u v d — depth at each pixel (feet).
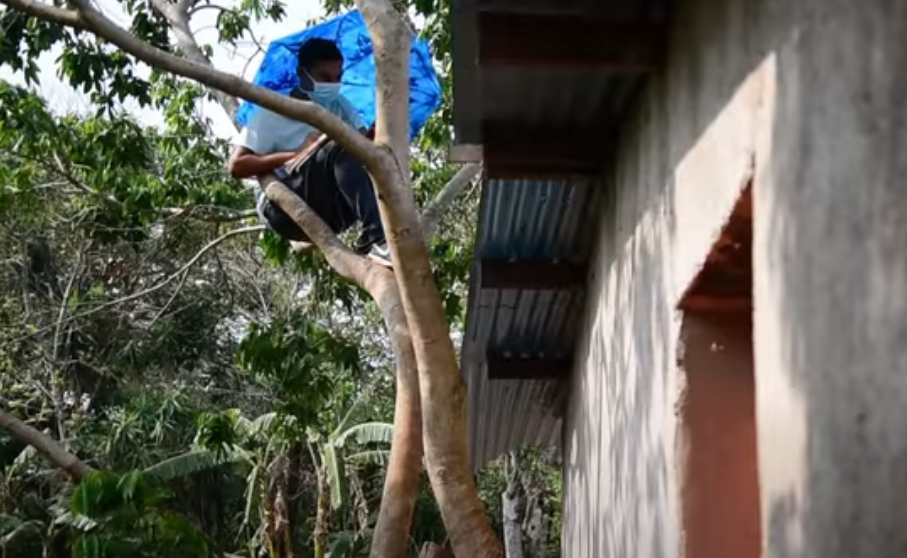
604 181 14.62
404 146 15.03
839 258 6.34
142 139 32.37
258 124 17.31
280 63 18.15
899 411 5.75
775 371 7.29
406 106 15.24
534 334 18.97
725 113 8.99
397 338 14.99
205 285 53.47
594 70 11.76
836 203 6.42
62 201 45.14
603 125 13.94
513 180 14.61
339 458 46.80
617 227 14.03
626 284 13.38
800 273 6.89
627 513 13.33
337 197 17.42
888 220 5.96
